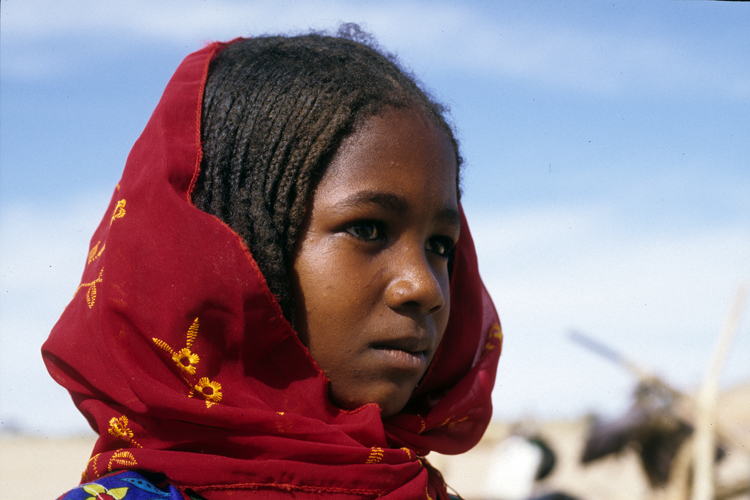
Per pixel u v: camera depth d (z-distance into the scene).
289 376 1.42
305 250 1.42
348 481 1.41
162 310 1.36
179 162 1.46
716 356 4.40
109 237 1.45
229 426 1.37
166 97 1.55
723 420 4.59
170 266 1.37
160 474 1.36
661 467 4.41
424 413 1.76
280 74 1.53
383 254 1.43
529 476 6.18
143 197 1.44
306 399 1.41
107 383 1.41
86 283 1.55
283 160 1.45
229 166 1.49
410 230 1.46
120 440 1.42
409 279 1.41
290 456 1.39
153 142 1.50
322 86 1.50
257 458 1.39
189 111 1.53
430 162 1.50
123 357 1.38
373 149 1.45
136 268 1.40
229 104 1.52
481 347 1.93
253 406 1.38
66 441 25.56
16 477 16.89
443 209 1.51
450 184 1.55
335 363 1.41
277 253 1.41
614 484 8.88
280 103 1.49
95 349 1.44
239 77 1.56
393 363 1.41
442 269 1.58
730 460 5.15
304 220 1.44
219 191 1.47
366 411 1.42
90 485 1.31
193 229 1.37
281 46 1.64
